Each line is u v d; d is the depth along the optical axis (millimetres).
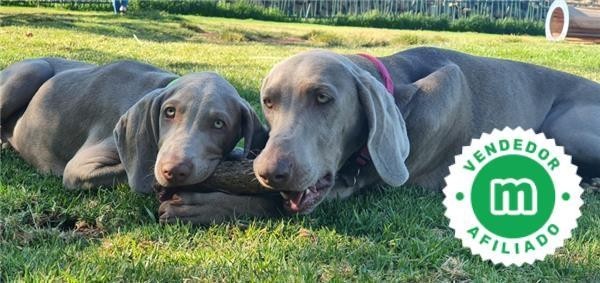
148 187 866
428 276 735
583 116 1096
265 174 755
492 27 4906
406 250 785
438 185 1046
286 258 758
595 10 3943
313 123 804
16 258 735
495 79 1096
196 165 799
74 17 3711
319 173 806
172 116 835
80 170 928
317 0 5219
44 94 1061
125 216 865
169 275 704
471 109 1058
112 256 748
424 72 1050
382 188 981
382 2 5258
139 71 1028
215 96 840
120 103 986
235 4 4871
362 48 3314
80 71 1071
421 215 901
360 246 787
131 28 3385
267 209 854
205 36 3494
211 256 752
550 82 1153
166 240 800
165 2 4691
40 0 4504
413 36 3773
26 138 1070
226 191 836
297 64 833
